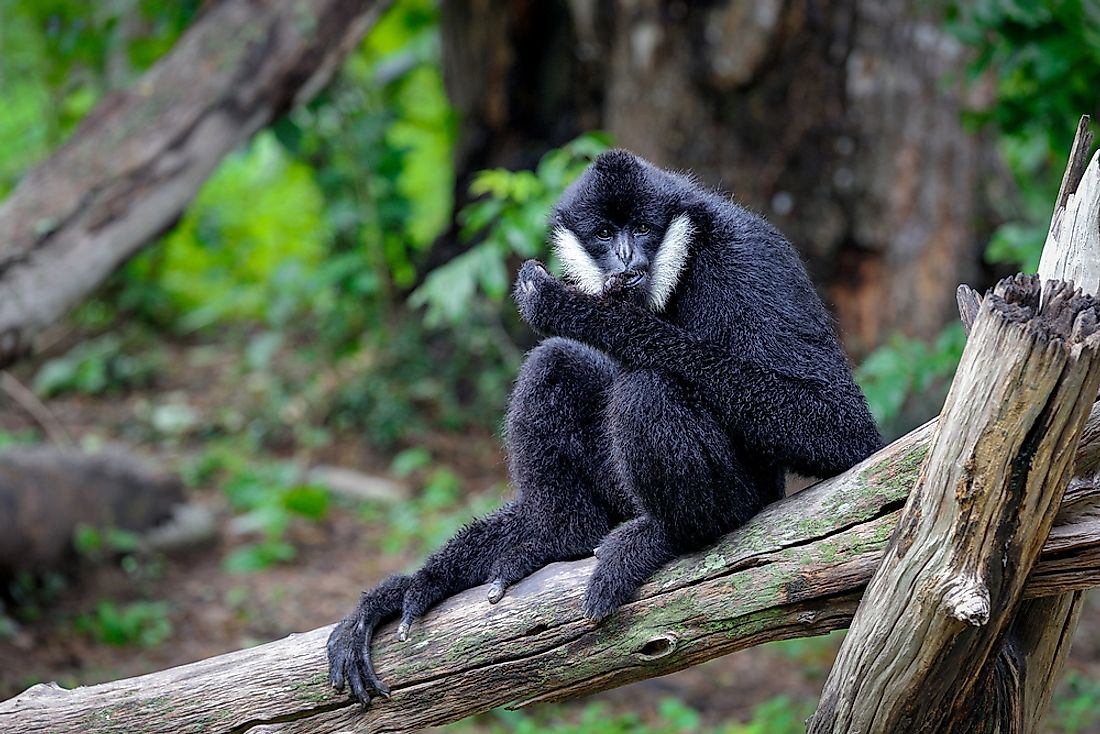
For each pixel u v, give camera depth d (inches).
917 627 229.0
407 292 821.9
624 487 290.8
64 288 506.0
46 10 703.7
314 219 943.7
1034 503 218.4
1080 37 435.2
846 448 270.7
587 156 551.2
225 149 556.1
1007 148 721.6
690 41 643.5
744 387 269.7
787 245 294.8
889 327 653.3
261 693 283.7
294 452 753.0
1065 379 206.7
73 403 839.7
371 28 603.8
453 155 825.5
